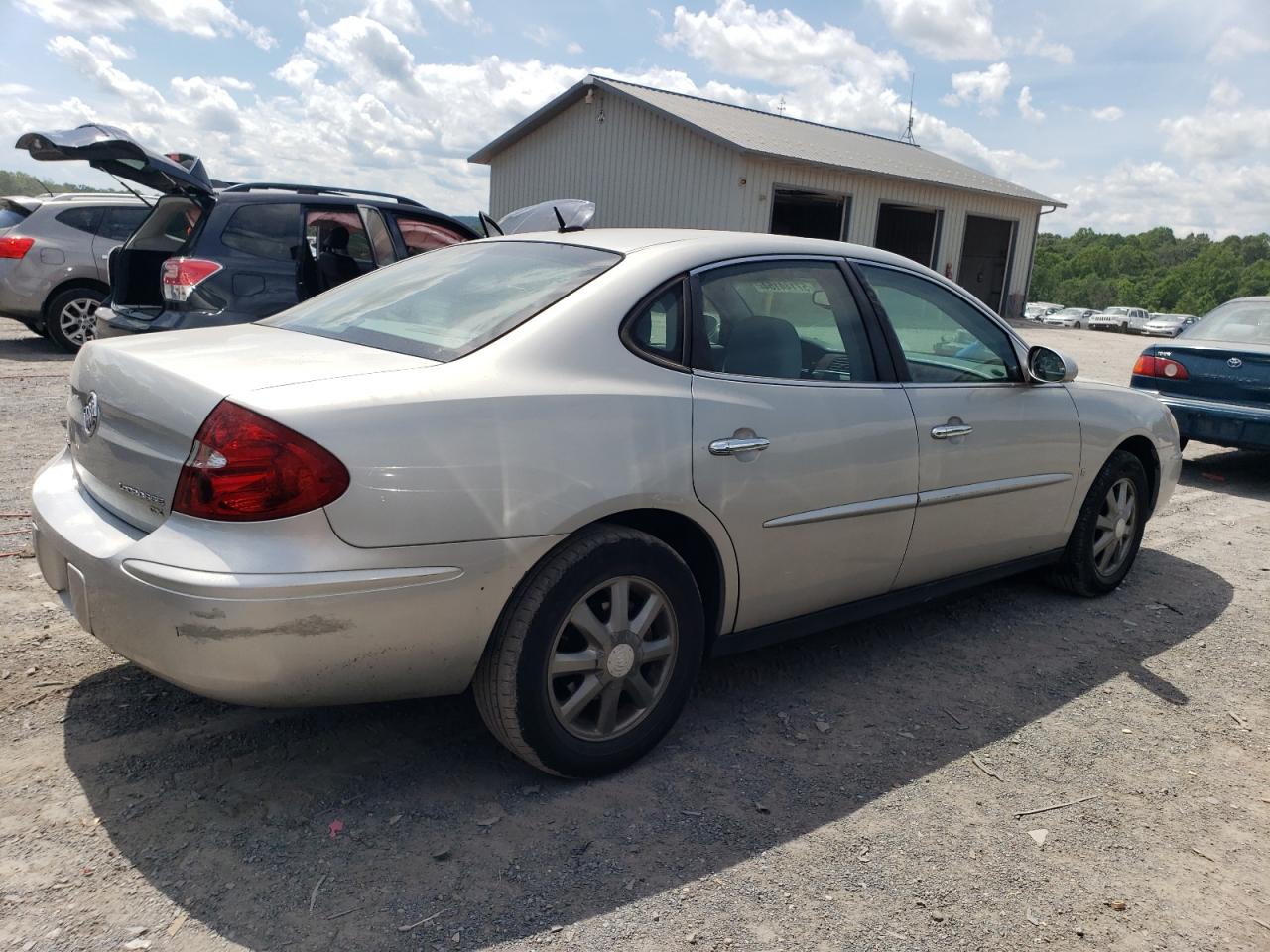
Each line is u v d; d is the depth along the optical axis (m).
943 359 3.86
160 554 2.31
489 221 8.04
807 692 3.60
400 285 3.42
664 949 2.20
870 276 3.70
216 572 2.25
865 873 2.53
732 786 2.90
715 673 3.71
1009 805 2.90
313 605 2.30
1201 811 2.94
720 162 20.69
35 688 3.19
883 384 3.57
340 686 2.44
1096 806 2.93
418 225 7.45
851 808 2.83
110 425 2.65
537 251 3.35
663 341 2.99
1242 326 8.36
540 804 2.74
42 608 3.79
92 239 10.82
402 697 2.60
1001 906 2.43
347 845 2.50
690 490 2.89
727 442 2.97
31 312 10.69
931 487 3.66
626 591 2.82
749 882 2.46
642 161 22.16
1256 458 9.29
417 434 2.43
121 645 2.44
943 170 27.17
